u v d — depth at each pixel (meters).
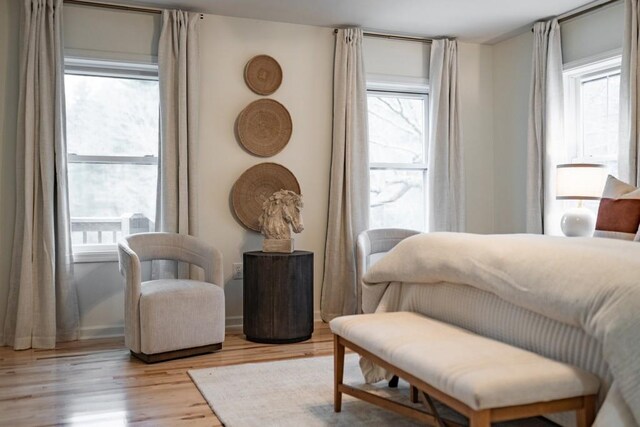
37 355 3.74
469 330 2.47
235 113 4.62
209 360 3.59
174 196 4.32
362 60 4.86
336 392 2.65
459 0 4.28
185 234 4.29
